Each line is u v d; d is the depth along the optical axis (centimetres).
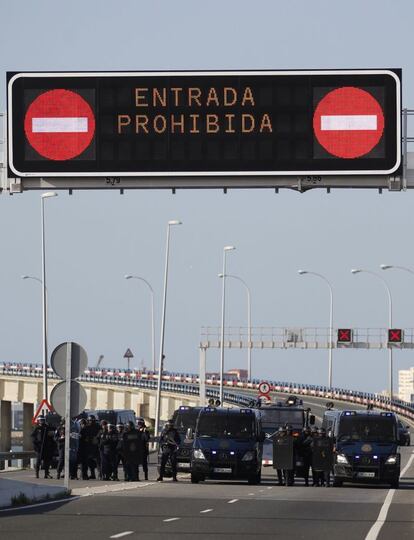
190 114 5828
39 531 3844
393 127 5806
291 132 5812
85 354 5775
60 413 5769
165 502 5278
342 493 6525
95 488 6297
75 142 5878
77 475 7825
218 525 4188
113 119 5859
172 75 5841
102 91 5869
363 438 7481
